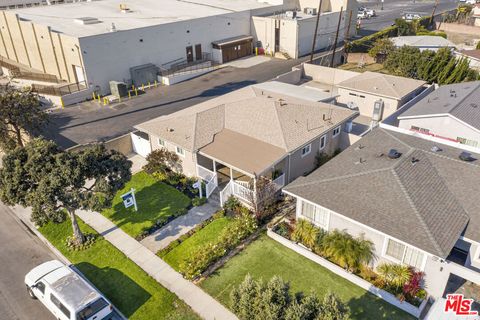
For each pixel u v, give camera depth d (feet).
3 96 88.53
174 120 87.66
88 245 65.98
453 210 55.52
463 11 245.24
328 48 192.85
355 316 51.21
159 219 71.67
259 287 43.83
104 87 139.54
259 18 183.01
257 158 72.23
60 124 114.32
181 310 53.31
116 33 136.77
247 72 159.02
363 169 63.87
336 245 57.57
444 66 128.16
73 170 56.24
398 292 53.11
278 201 74.84
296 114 84.28
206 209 74.28
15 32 163.22
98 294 51.03
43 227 71.31
